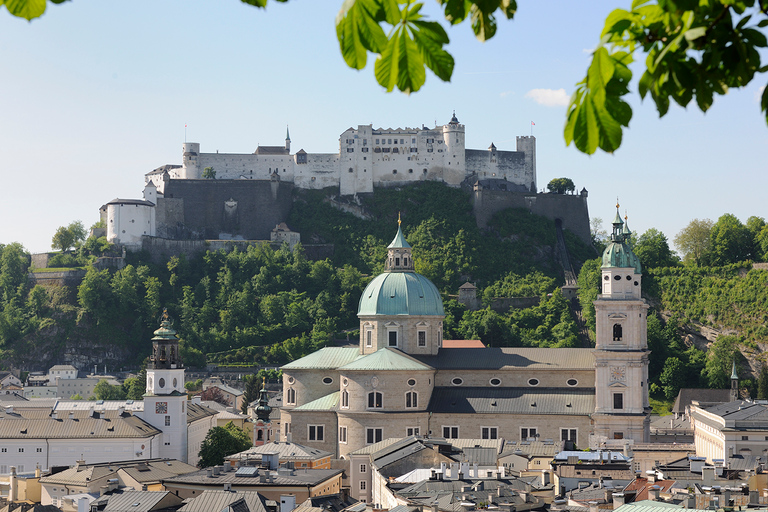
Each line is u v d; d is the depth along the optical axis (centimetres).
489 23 2223
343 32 2209
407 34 2217
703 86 2158
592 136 2214
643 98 2195
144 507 17725
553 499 17075
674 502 14125
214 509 16950
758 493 14850
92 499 19212
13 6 2173
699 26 2147
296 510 16850
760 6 2127
